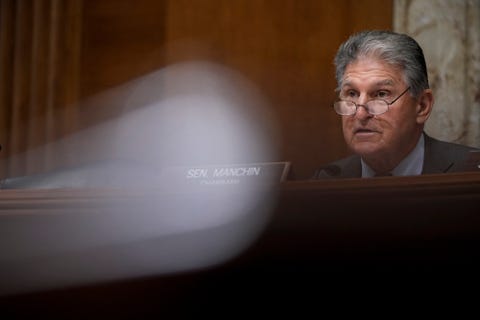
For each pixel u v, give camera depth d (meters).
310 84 8.52
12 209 2.51
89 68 8.77
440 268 2.30
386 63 4.56
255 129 8.54
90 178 4.02
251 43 8.62
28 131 8.65
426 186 2.31
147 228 2.44
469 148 4.60
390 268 2.32
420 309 2.31
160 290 2.44
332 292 2.33
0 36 8.78
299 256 2.35
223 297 2.39
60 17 8.70
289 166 3.09
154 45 8.72
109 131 8.66
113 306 2.47
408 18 8.01
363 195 2.31
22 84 8.70
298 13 8.58
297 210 2.34
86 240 2.49
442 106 7.84
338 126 8.45
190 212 2.41
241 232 2.38
